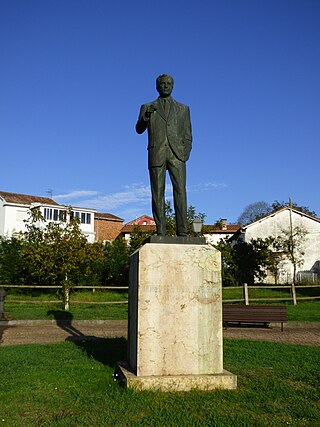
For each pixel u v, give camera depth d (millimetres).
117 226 55531
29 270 25188
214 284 6434
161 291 6227
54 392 6016
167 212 22969
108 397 5715
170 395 5785
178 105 7195
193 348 6238
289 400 5820
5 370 7230
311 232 37594
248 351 9422
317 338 12383
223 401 5629
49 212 44031
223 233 48188
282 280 35969
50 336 12344
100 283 28469
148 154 7086
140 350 6090
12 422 4922
